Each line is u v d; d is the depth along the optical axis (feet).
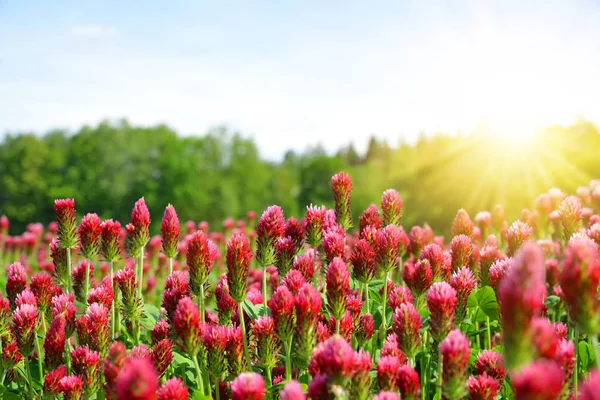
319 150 48.32
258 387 1.44
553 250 2.85
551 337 1.29
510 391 1.79
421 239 2.62
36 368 2.17
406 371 1.59
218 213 31.76
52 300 2.10
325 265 2.27
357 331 1.97
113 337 2.19
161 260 4.07
